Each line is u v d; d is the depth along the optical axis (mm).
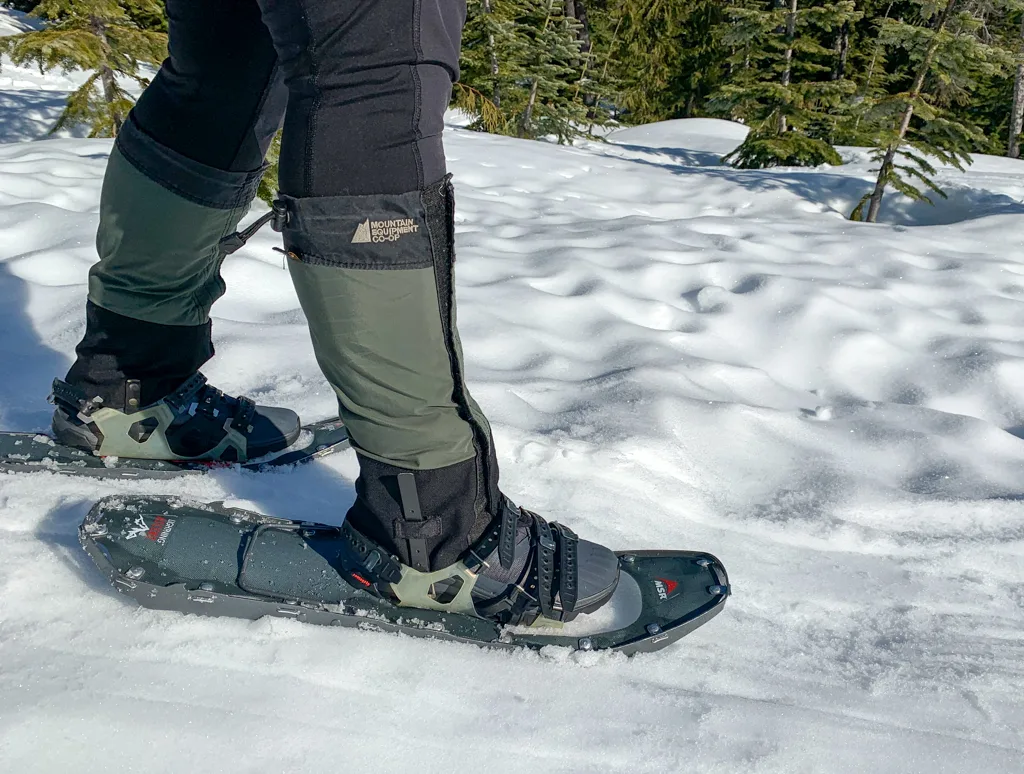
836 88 6953
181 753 810
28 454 1269
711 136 9508
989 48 4945
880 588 1355
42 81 7438
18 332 1899
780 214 4859
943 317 2797
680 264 3006
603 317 2506
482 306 2457
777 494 1650
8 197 3029
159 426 1305
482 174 4895
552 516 1444
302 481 1413
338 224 829
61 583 1041
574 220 3850
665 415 1861
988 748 970
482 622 1041
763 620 1235
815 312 2650
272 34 825
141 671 906
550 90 9414
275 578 1024
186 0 1015
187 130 1095
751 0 8203
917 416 2072
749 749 925
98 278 1210
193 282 1242
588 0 14547
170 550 1029
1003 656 1189
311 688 919
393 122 811
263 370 1855
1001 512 1612
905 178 5512
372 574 1022
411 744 869
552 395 1941
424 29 805
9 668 885
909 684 1104
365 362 894
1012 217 4121
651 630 1064
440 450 963
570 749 894
